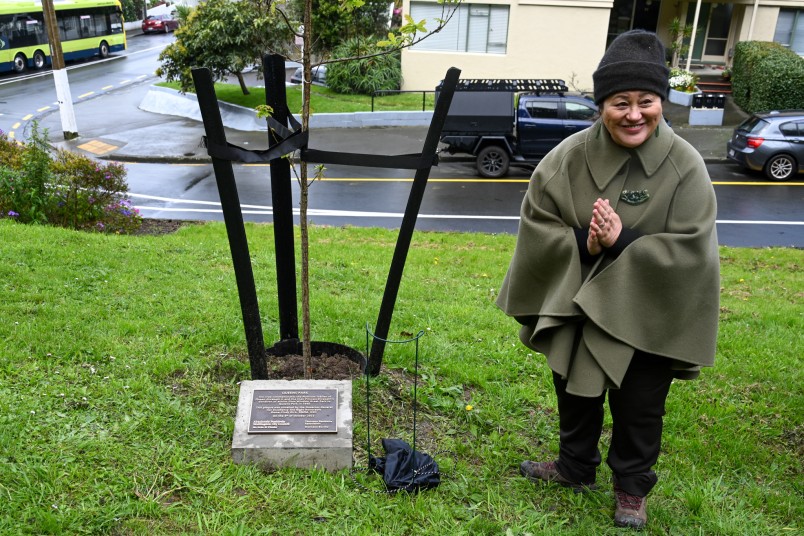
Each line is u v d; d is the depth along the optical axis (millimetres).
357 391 4344
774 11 25594
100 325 5078
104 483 3283
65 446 3525
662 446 4121
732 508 3543
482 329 5941
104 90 28969
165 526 3084
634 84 2779
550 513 3371
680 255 2859
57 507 3086
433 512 3287
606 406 4492
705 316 2959
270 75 4031
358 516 3246
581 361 3010
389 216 13789
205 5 22234
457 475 3648
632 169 2984
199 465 3506
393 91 22469
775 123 16781
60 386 4082
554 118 16625
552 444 4031
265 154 3721
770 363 5465
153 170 17578
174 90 25125
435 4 23656
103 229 10461
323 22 23672
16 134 21266
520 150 16844
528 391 4625
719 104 21547
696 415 4500
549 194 3084
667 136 2971
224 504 3240
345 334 5426
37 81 30281
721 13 26719
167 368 4445
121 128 22203
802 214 14391
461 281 8055
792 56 22109
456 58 24266
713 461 3986
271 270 7453
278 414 3625
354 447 3812
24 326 4883
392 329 5750
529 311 3219
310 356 4473
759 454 4094
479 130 16562
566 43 23875
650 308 2928
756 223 13727
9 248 7008
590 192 3027
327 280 7387
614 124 2887
